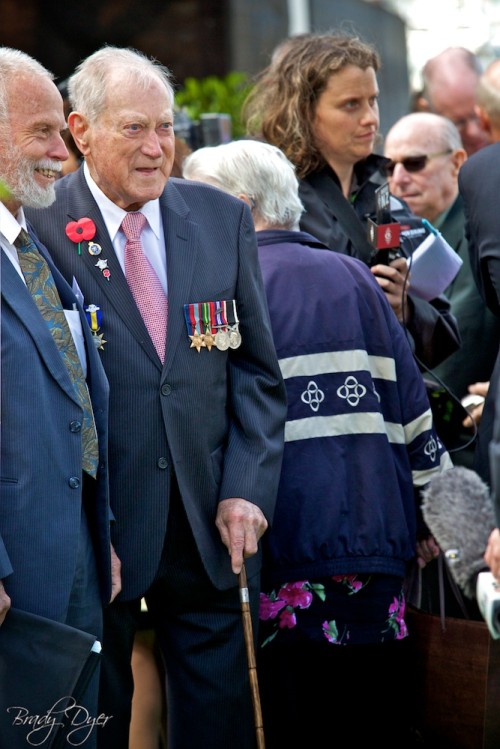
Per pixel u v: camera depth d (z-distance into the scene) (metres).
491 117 13.55
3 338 9.98
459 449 14.13
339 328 12.16
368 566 11.88
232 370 11.83
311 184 14.07
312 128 14.09
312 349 12.12
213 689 11.79
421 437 12.62
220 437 11.67
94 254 11.23
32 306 10.23
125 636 11.55
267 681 12.16
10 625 9.81
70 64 30.89
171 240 11.52
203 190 11.98
